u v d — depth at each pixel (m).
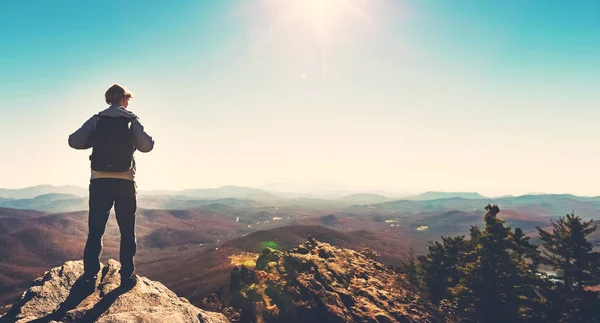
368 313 10.83
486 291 25.03
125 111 4.70
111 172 4.56
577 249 29.06
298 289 11.35
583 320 26.22
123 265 4.88
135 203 4.88
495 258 25.88
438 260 38.06
